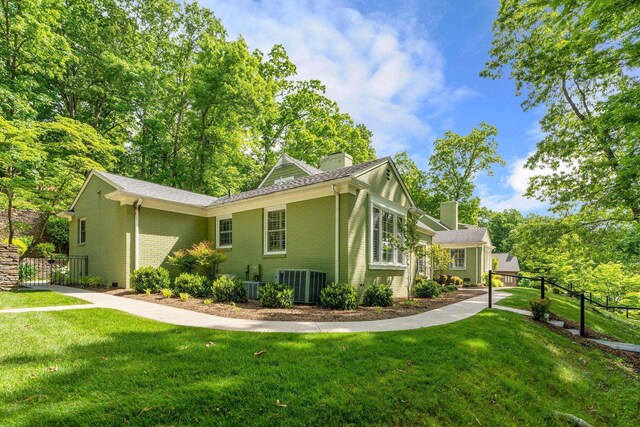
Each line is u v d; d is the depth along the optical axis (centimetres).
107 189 1255
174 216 1302
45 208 1594
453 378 420
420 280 1382
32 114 1631
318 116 2980
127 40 2288
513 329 688
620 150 1326
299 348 470
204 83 2112
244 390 341
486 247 2678
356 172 1048
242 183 2781
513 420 391
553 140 1722
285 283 991
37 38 1623
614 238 1463
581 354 683
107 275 1210
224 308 804
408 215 1458
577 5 565
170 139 2597
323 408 324
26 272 1411
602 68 1024
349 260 980
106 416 287
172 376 365
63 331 529
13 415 283
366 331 589
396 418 329
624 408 504
